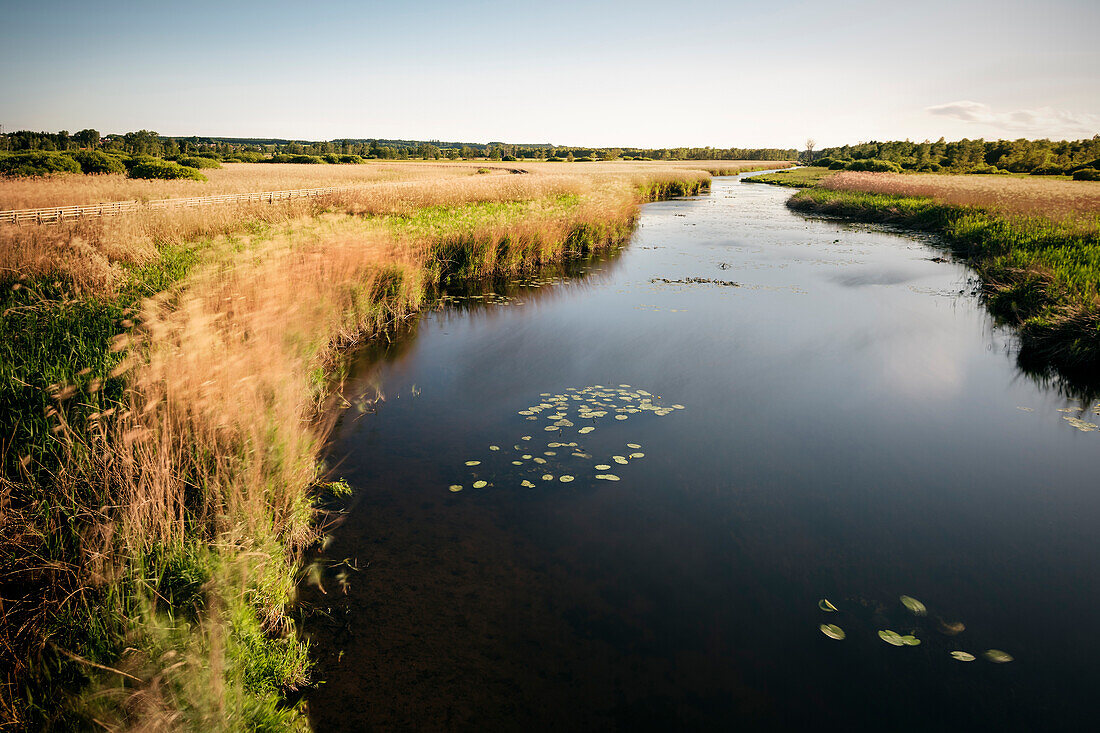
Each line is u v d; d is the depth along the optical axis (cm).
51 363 442
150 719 191
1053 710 234
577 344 718
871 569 321
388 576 315
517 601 297
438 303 918
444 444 464
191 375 355
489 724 229
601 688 246
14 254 720
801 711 234
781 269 1195
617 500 387
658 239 1636
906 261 1290
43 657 222
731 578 314
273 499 334
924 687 245
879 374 621
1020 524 363
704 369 633
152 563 262
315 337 605
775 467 430
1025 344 703
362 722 230
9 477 314
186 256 843
